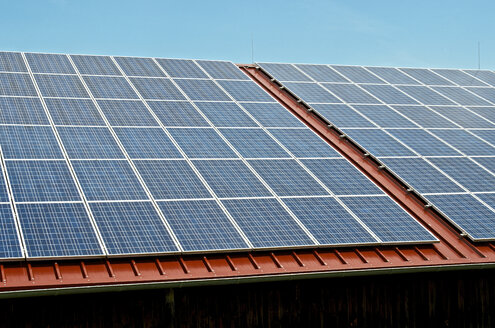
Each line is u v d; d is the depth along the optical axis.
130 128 28.94
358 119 34.22
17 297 19.89
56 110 29.23
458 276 26.02
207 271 22.30
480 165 31.50
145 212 23.70
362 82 39.69
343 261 23.95
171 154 27.52
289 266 23.23
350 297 24.36
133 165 26.22
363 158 31.03
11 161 24.84
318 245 23.95
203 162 27.41
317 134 31.91
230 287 22.88
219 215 24.38
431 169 30.52
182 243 22.69
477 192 29.30
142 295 21.81
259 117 32.38
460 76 43.62
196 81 35.28
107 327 21.31
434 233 26.80
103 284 20.78
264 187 26.55
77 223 22.48
